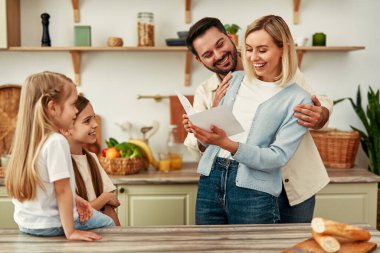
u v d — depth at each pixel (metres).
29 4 3.13
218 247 1.42
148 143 3.18
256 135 1.86
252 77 1.92
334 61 3.25
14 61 3.17
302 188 2.09
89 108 2.11
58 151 1.52
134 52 3.20
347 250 1.36
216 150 1.97
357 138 2.95
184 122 1.87
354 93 3.27
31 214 1.55
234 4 3.18
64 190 1.53
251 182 1.87
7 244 1.48
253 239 1.49
